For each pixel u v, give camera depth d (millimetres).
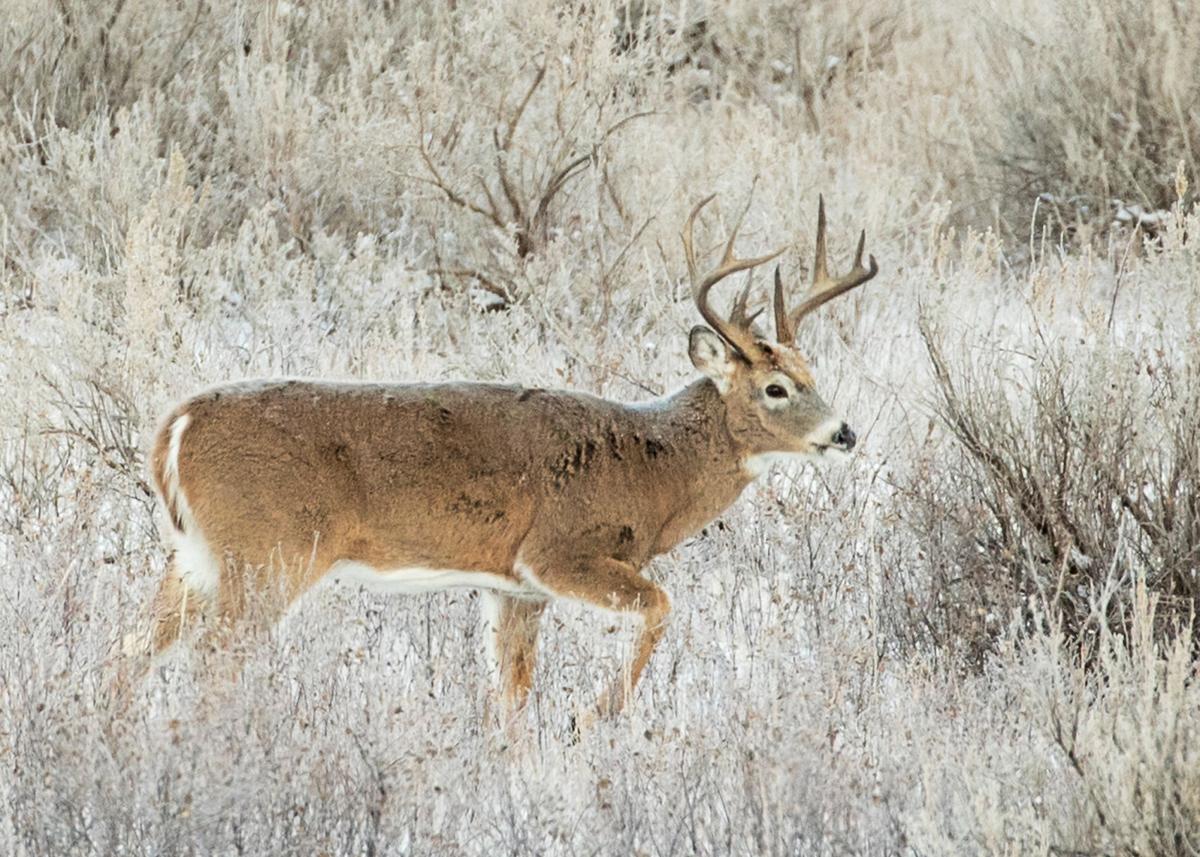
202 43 37000
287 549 18438
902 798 15938
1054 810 15383
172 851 14445
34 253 31719
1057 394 22031
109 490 23031
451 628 20781
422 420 19031
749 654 20250
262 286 30328
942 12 50594
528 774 16844
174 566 18797
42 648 17656
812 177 36188
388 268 31062
